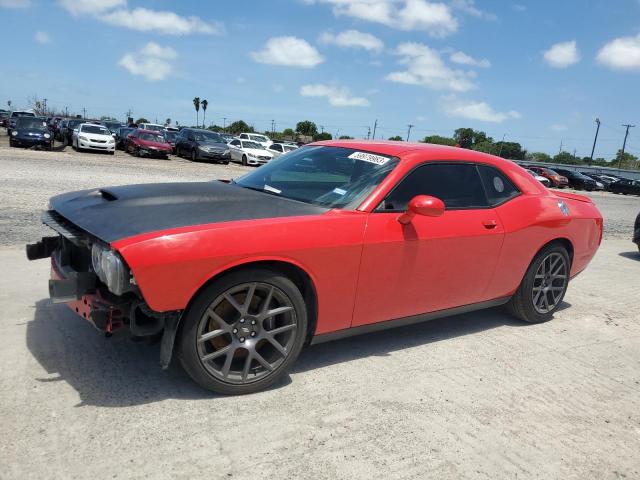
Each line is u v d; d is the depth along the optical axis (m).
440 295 3.96
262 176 4.15
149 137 26.66
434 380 3.56
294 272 3.20
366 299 3.51
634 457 2.86
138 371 3.28
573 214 4.91
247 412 2.94
